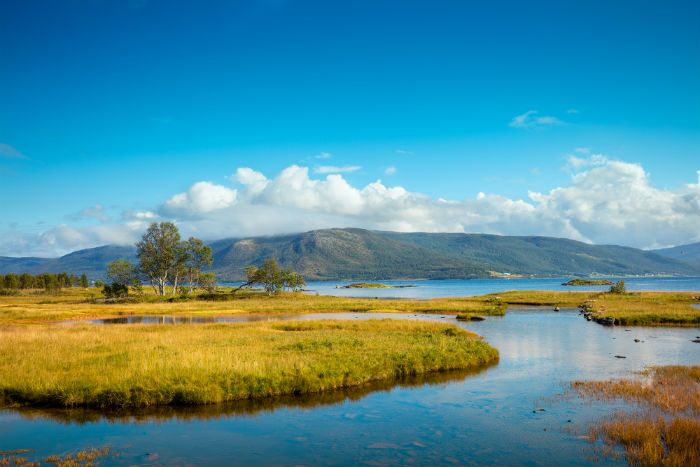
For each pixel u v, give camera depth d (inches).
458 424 566.6
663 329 1641.2
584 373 856.3
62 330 1395.2
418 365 879.1
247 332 1337.4
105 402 635.5
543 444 491.8
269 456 464.4
